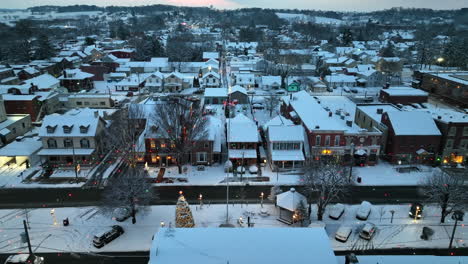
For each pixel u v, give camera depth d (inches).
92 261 1451.8
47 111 3516.2
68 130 2327.8
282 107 3469.5
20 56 6328.7
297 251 1038.4
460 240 1611.7
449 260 1072.2
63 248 1528.1
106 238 1556.3
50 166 2283.5
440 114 2603.3
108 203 1656.0
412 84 4940.9
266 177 2237.9
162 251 1025.5
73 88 4586.6
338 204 1881.2
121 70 5575.8
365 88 4933.6
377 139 2389.3
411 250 1541.6
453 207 1713.8
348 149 2388.0
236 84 4832.7
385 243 1587.1
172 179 2198.6
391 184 2149.4
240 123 2461.9
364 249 1539.1
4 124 2780.5
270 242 1072.8
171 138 2239.2
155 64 5816.9
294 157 2303.2
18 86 3722.9
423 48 6594.5
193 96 4335.6
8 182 2129.7
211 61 5935.0
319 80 4899.1
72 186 2097.7
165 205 1899.6
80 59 6545.3
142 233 1644.9
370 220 1769.2
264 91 4699.8
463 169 2363.4
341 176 1814.7
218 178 2220.7
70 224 1707.7
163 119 2241.6
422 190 1909.4
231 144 2389.3
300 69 5669.3
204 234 1102.4
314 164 2001.7
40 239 1588.3
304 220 1717.5
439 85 4377.5
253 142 2372.0
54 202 1913.1
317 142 2369.6
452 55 6437.0
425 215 1818.4
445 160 2422.5
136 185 1702.8
